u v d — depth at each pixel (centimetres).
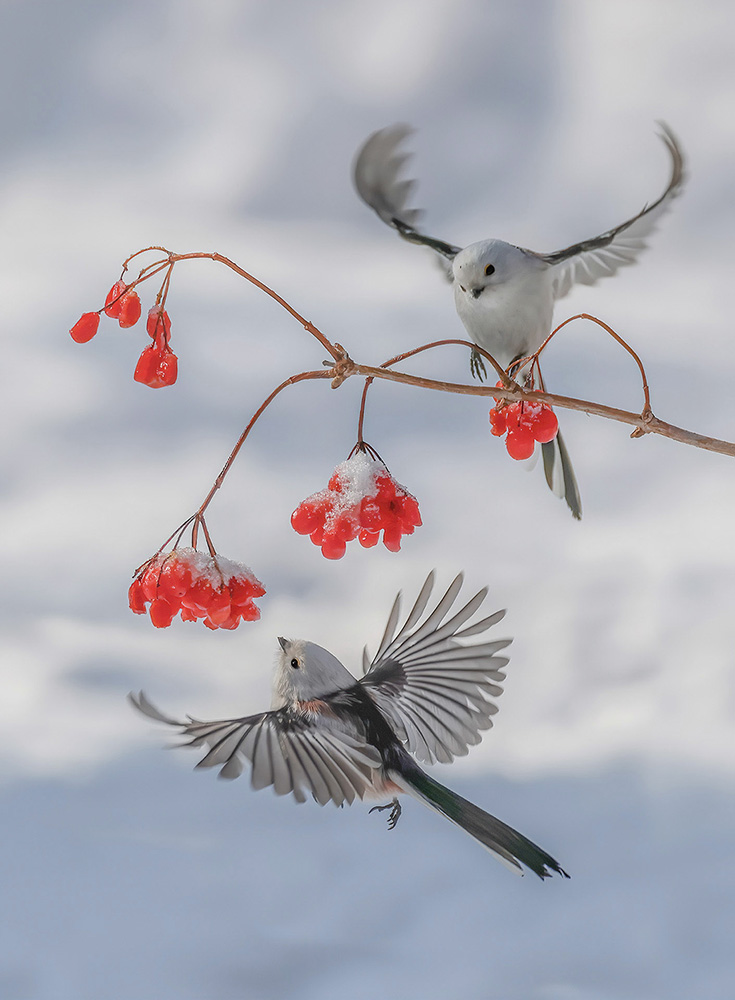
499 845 466
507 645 473
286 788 464
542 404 468
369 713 469
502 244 477
